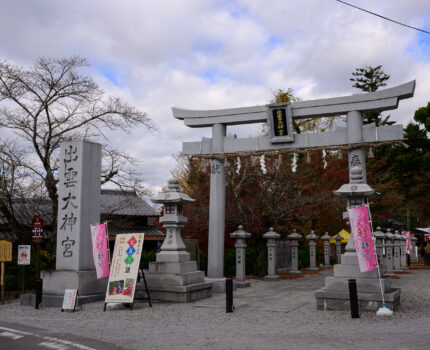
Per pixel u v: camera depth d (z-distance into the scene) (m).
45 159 15.80
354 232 9.59
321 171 22.12
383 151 32.94
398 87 13.27
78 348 6.59
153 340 7.23
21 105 15.54
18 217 17.12
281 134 14.66
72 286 11.59
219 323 8.84
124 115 16.47
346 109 13.91
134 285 10.62
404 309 10.07
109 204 25.36
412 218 43.59
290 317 9.41
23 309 11.32
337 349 6.30
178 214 12.88
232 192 20.92
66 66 15.96
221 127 15.81
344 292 9.92
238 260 16.42
